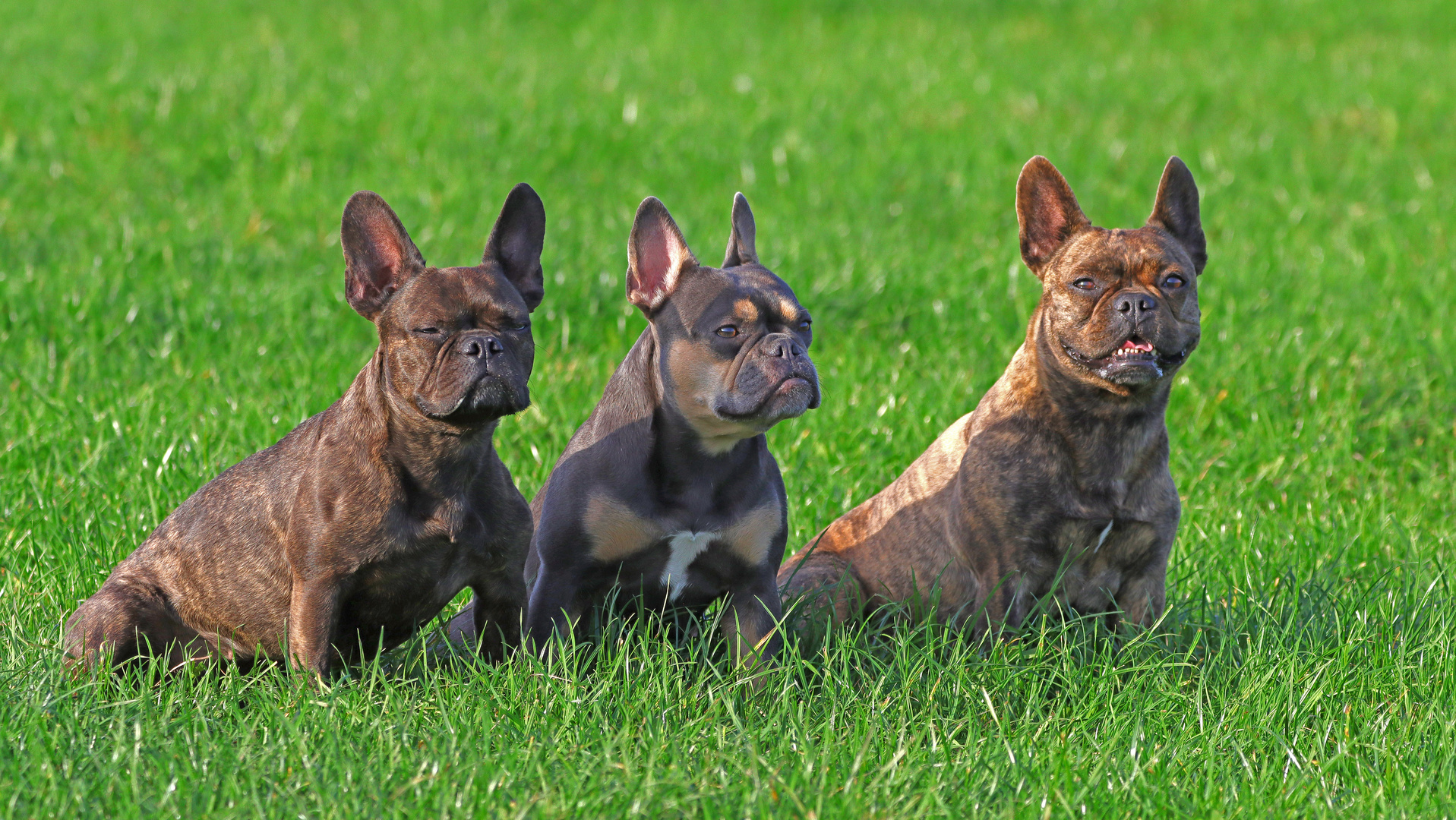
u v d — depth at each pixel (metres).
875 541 10.59
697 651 9.25
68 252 18.56
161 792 6.76
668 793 6.85
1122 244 9.38
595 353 15.99
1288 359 15.42
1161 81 33.12
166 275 17.55
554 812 6.59
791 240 19.59
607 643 8.91
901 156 25.70
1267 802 7.18
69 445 12.20
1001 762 7.34
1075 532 9.41
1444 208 23.09
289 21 36.62
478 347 7.98
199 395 13.59
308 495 8.45
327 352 15.00
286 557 8.63
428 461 8.41
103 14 36.09
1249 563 10.66
